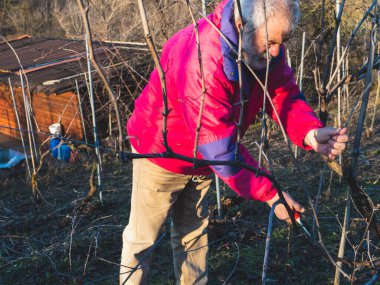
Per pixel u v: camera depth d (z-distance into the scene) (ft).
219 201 14.28
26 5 49.29
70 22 38.88
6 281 12.29
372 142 19.58
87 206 15.58
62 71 26.71
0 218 15.88
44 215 15.74
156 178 8.63
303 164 17.85
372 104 23.32
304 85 26.30
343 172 6.73
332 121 21.56
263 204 14.97
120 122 4.86
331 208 14.60
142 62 22.70
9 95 28.27
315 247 6.48
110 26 24.81
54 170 19.85
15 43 33.55
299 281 11.43
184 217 9.52
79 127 24.72
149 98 7.97
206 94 6.53
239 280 11.64
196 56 6.68
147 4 20.71
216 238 13.25
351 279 6.64
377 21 6.81
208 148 6.61
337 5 9.22
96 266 12.65
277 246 12.73
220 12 6.73
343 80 7.41
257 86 7.41
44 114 26.63
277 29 6.06
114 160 20.58
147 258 9.34
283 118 7.77
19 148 27.66
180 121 7.68
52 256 13.10
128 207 15.90
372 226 7.08
